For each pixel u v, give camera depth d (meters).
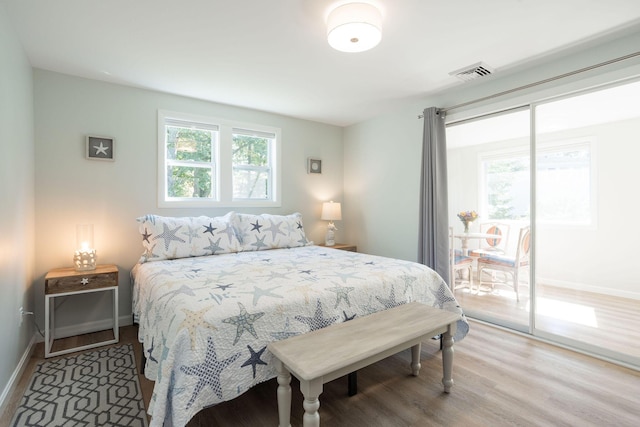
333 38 1.95
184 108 3.38
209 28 2.09
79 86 2.85
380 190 4.14
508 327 2.97
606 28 2.11
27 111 2.43
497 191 3.11
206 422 1.63
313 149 4.39
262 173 4.03
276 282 1.95
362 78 2.93
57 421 1.64
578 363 2.26
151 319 1.83
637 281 2.47
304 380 1.30
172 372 1.35
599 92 2.46
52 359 2.35
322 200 4.48
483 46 2.34
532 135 2.76
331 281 2.01
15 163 2.07
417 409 1.74
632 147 2.45
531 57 2.53
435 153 3.34
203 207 3.50
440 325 1.81
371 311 2.03
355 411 1.73
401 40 2.26
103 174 2.96
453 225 3.49
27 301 2.39
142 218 2.85
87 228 2.75
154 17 1.96
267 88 3.16
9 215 1.92
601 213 2.60
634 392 1.89
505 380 2.03
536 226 2.79
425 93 3.34
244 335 1.53
